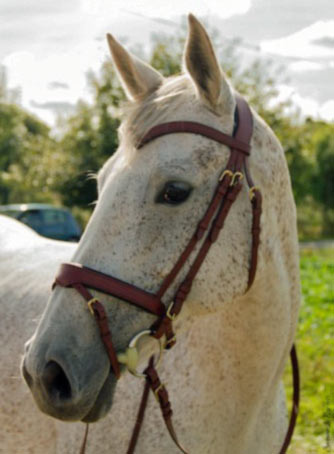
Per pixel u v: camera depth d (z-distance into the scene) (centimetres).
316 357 752
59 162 2812
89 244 245
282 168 277
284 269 280
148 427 286
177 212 244
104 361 238
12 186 3781
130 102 262
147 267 242
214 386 285
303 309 1052
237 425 288
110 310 240
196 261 245
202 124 250
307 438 531
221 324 281
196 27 246
